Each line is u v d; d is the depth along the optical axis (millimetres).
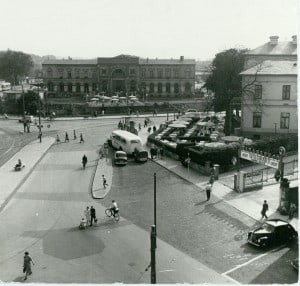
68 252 31047
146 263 29031
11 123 104438
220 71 86312
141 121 107312
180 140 70812
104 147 66125
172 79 156000
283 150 45812
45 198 44156
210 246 31516
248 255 29906
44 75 154000
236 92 75562
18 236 34188
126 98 132125
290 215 36469
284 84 64188
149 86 155875
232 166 53062
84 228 35469
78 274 27562
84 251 31203
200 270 27750
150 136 73500
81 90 155000
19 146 73500
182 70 155750
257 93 65562
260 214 37781
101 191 45938
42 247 32062
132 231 34781
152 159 60719
